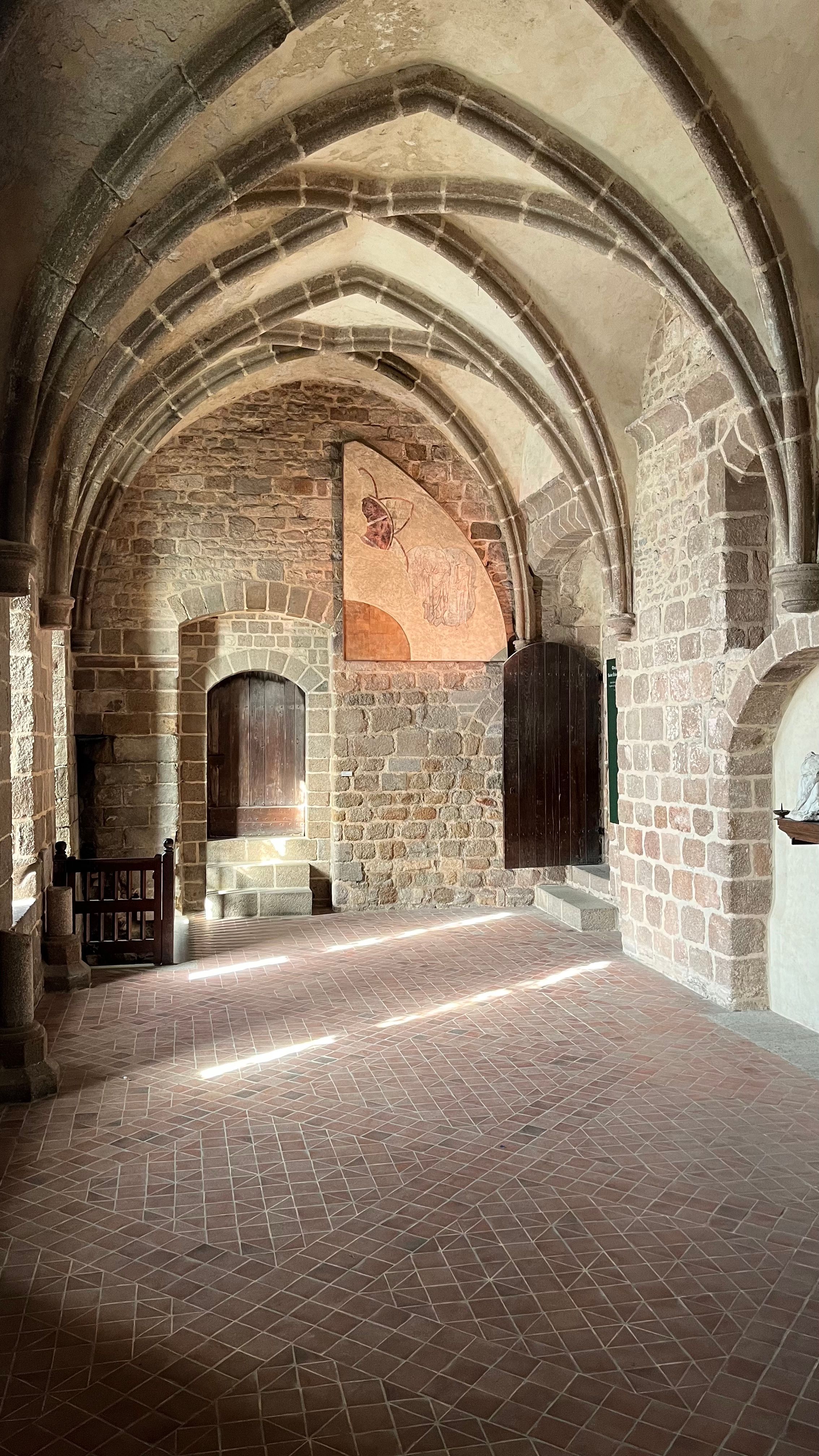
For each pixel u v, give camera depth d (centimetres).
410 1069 548
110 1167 427
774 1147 446
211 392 907
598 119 551
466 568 1048
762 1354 300
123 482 923
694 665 706
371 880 1044
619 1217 383
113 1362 296
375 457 1028
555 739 1045
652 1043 592
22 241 479
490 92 553
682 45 488
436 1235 369
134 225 543
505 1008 669
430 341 896
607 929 927
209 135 524
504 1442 262
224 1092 515
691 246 586
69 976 727
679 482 728
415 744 1048
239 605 1018
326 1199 397
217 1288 334
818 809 562
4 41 384
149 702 998
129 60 436
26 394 501
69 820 872
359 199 639
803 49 496
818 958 617
